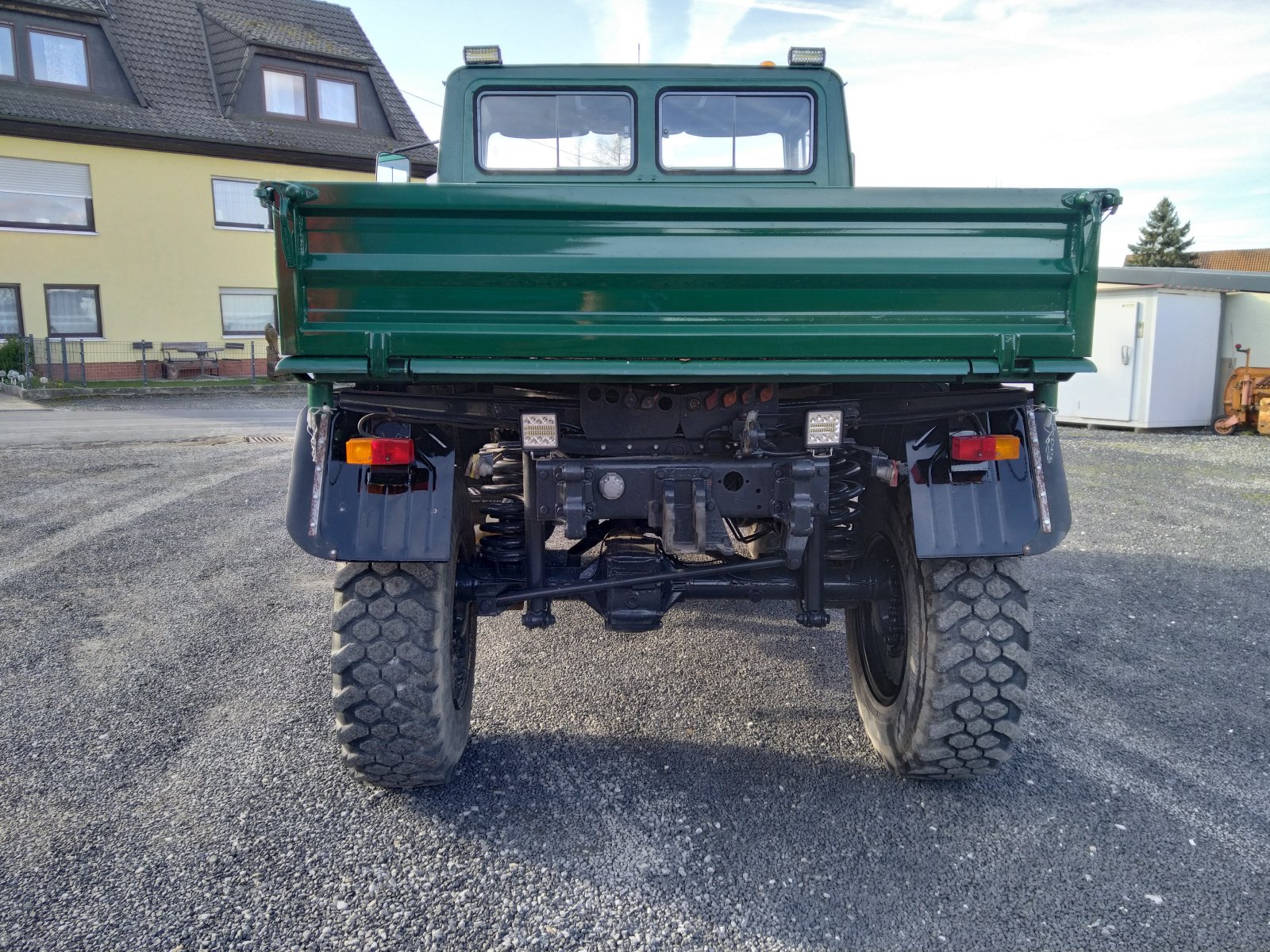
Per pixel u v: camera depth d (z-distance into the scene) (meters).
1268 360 15.03
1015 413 2.94
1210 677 4.37
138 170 21.34
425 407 2.88
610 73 3.88
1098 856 2.84
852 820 3.06
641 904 2.61
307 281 2.65
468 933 2.48
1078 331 2.76
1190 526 7.76
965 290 2.76
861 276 2.71
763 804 3.17
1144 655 4.66
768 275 2.70
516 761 3.50
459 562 3.30
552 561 3.50
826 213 2.68
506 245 2.68
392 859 2.82
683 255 2.70
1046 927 2.50
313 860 2.82
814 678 4.37
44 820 3.03
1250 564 6.50
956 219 2.73
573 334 2.70
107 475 9.65
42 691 4.13
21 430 13.30
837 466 3.39
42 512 7.92
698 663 4.56
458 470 3.06
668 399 3.06
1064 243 2.79
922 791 3.26
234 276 22.94
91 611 5.31
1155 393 14.55
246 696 4.10
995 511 2.90
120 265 21.34
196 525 7.50
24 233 20.11
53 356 20.58
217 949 2.40
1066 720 3.88
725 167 3.96
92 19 21.44
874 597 3.41
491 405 2.97
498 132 3.92
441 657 2.98
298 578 6.04
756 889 2.68
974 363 2.75
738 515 3.01
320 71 24.14
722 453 3.09
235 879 2.71
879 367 2.73
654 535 3.42
